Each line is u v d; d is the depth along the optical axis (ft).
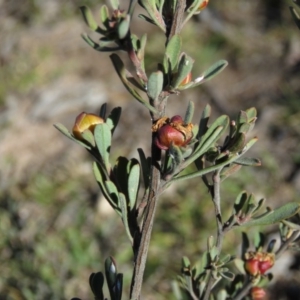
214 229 19.53
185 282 8.94
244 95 24.85
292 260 18.35
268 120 23.27
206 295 8.28
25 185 22.62
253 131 22.86
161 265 18.89
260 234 9.33
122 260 19.30
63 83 27.04
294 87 24.57
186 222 19.85
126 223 6.57
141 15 6.72
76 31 29.71
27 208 21.57
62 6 31.09
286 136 22.54
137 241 6.82
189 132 5.99
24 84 27.09
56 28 29.99
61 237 20.17
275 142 22.38
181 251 19.25
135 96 6.13
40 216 21.18
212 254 8.00
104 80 27.12
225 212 19.83
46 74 27.63
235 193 20.47
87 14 6.32
